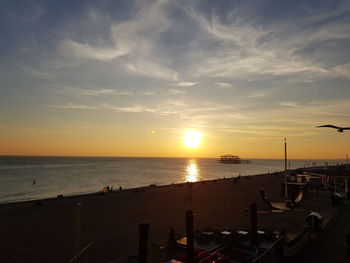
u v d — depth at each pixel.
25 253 14.04
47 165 153.12
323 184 44.44
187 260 9.91
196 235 14.05
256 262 10.28
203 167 181.88
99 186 64.12
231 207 27.86
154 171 125.56
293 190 34.06
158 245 14.42
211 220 21.17
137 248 14.48
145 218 22.66
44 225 20.42
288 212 24.38
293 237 14.30
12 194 50.09
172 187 51.47
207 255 11.20
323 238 15.19
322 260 11.84
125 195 39.72
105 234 17.61
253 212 12.79
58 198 36.91
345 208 25.73
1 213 25.66
